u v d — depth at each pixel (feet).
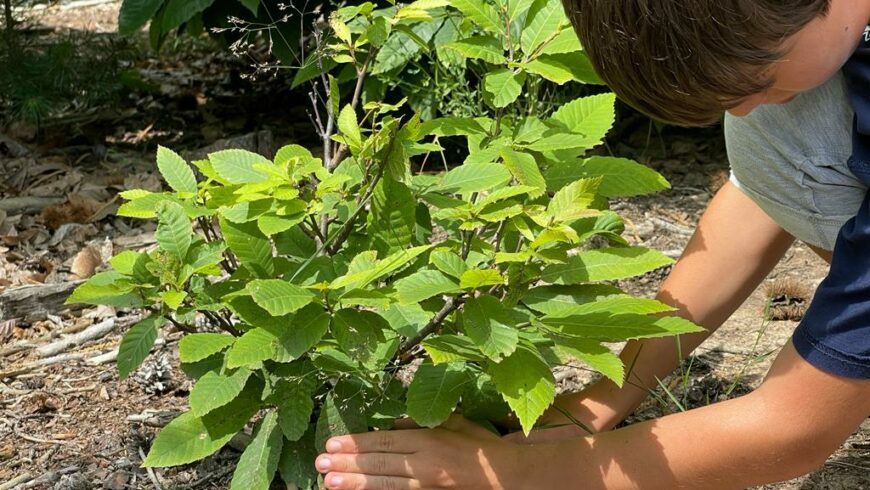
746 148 2.81
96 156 6.38
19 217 5.40
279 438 2.92
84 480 3.31
